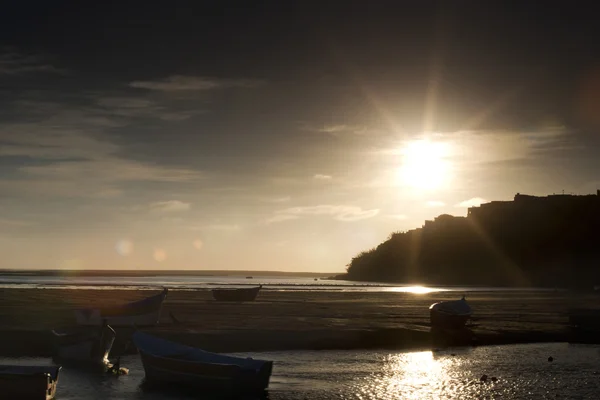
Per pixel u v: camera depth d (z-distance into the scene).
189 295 92.12
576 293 123.94
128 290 106.62
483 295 110.12
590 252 183.88
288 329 46.38
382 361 36.09
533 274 182.38
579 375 32.78
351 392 28.53
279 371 32.69
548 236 195.88
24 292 92.12
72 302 69.12
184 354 30.45
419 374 32.62
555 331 50.34
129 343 38.97
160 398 27.31
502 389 29.48
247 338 41.84
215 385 27.95
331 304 76.38
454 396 28.12
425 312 65.25
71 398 26.91
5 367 26.03
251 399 27.55
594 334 48.84
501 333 48.78
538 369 34.34
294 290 122.44
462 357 38.00
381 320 55.62
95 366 33.44
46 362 34.19
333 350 39.19
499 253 199.00
